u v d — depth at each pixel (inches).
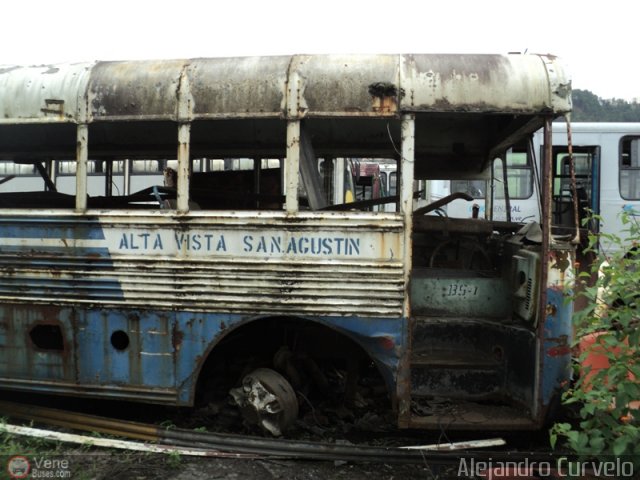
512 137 191.2
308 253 152.9
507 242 185.6
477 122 215.3
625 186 430.3
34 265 166.9
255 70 158.7
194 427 174.9
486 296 182.2
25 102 168.1
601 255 143.7
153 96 161.5
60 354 166.9
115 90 163.6
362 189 402.9
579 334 125.3
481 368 166.6
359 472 147.3
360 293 151.2
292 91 154.5
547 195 150.5
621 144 430.9
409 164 150.9
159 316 160.2
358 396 187.9
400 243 150.3
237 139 225.1
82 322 164.9
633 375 119.4
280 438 161.8
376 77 152.4
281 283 153.8
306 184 168.6
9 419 178.7
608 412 119.2
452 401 165.8
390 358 151.3
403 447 151.7
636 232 129.9
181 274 158.2
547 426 155.7
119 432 165.0
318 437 167.3
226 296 156.3
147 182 336.8
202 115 158.4
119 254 161.6
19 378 170.2
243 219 154.9
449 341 177.3
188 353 158.9
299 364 180.5
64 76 168.4
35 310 167.9
